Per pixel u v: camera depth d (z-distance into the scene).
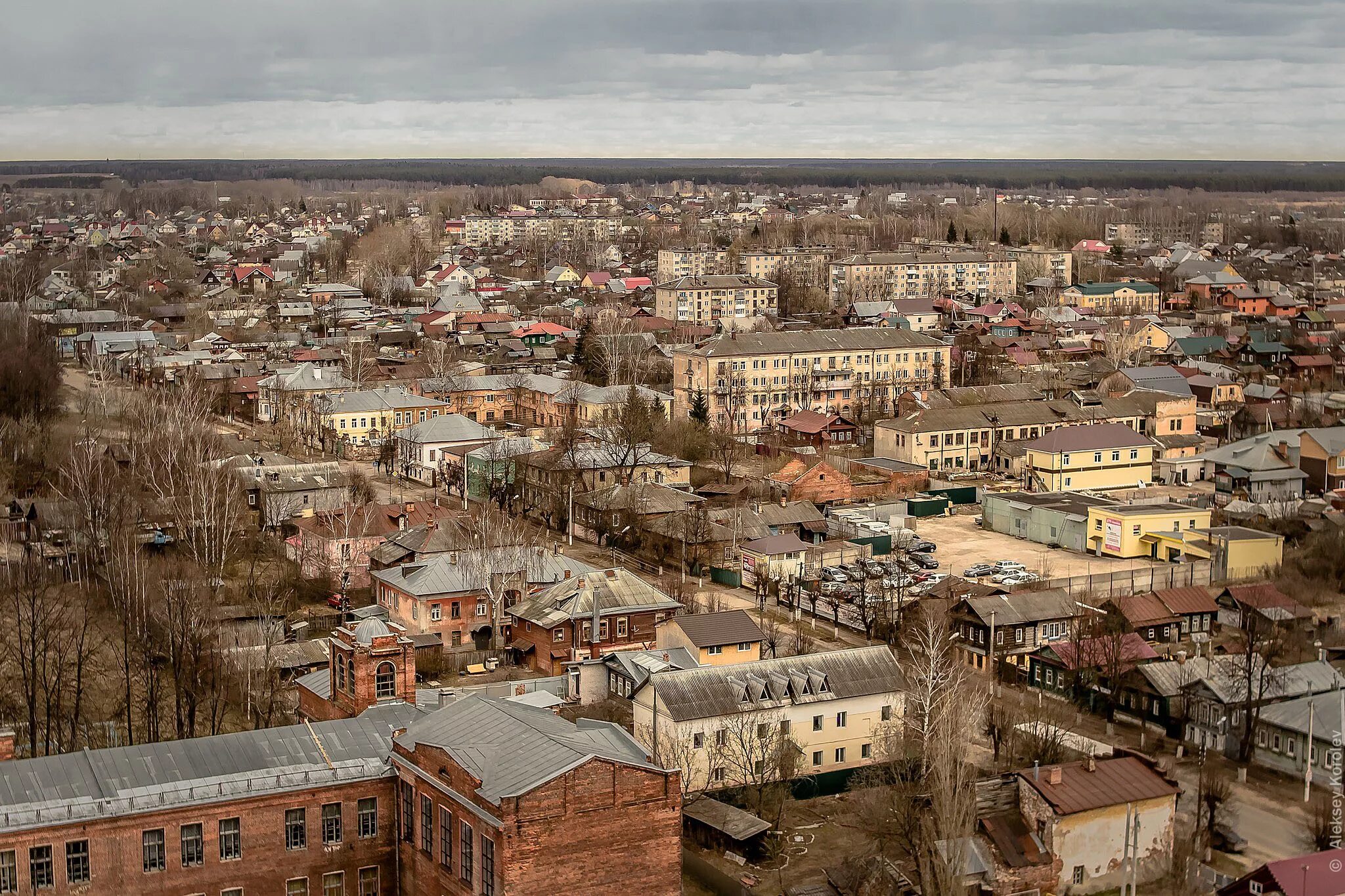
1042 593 190.12
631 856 97.44
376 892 106.94
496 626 187.88
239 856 102.19
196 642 150.38
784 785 141.75
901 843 127.69
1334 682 163.50
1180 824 135.25
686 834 136.50
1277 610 190.62
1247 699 153.62
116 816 97.75
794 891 122.38
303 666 168.50
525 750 99.31
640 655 163.12
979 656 183.88
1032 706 167.25
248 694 154.38
